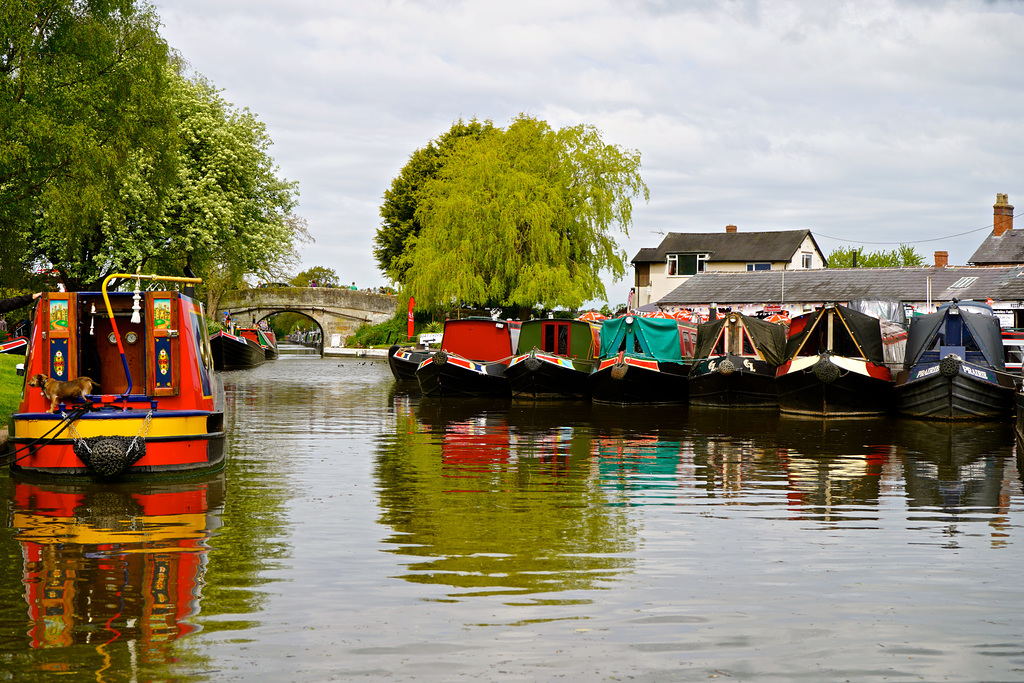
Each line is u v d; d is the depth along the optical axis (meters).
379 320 81.69
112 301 14.91
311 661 6.76
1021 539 10.69
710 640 7.25
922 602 8.27
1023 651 7.09
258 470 15.48
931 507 12.56
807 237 67.06
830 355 26.25
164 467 14.23
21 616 7.71
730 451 18.34
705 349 31.50
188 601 8.11
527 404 30.44
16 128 21.81
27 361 14.91
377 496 13.12
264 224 47.38
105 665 6.66
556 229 46.94
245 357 54.94
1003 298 42.06
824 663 6.82
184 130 42.75
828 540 10.59
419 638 7.23
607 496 13.25
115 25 26.00
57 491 13.26
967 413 24.53
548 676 6.53
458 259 46.59
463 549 10.02
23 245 27.59
